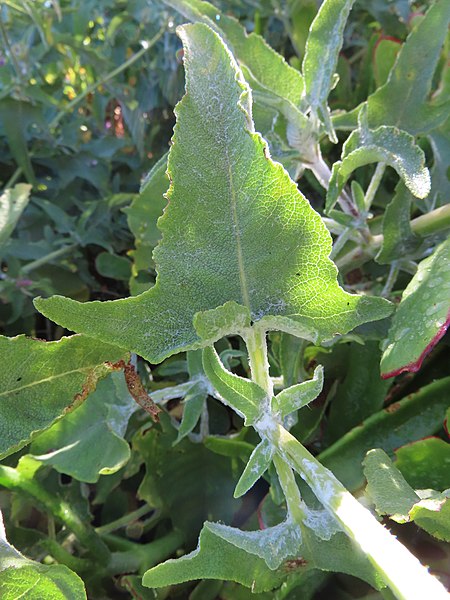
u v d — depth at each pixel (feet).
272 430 0.46
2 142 1.50
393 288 0.96
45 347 0.50
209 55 0.45
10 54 1.37
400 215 0.75
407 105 0.83
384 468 0.56
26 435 0.50
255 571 0.51
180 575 0.48
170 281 0.47
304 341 0.78
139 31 1.67
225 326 0.47
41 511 0.78
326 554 0.51
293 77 0.76
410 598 0.34
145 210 0.92
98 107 1.70
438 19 0.77
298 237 0.47
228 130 0.45
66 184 1.45
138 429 0.87
